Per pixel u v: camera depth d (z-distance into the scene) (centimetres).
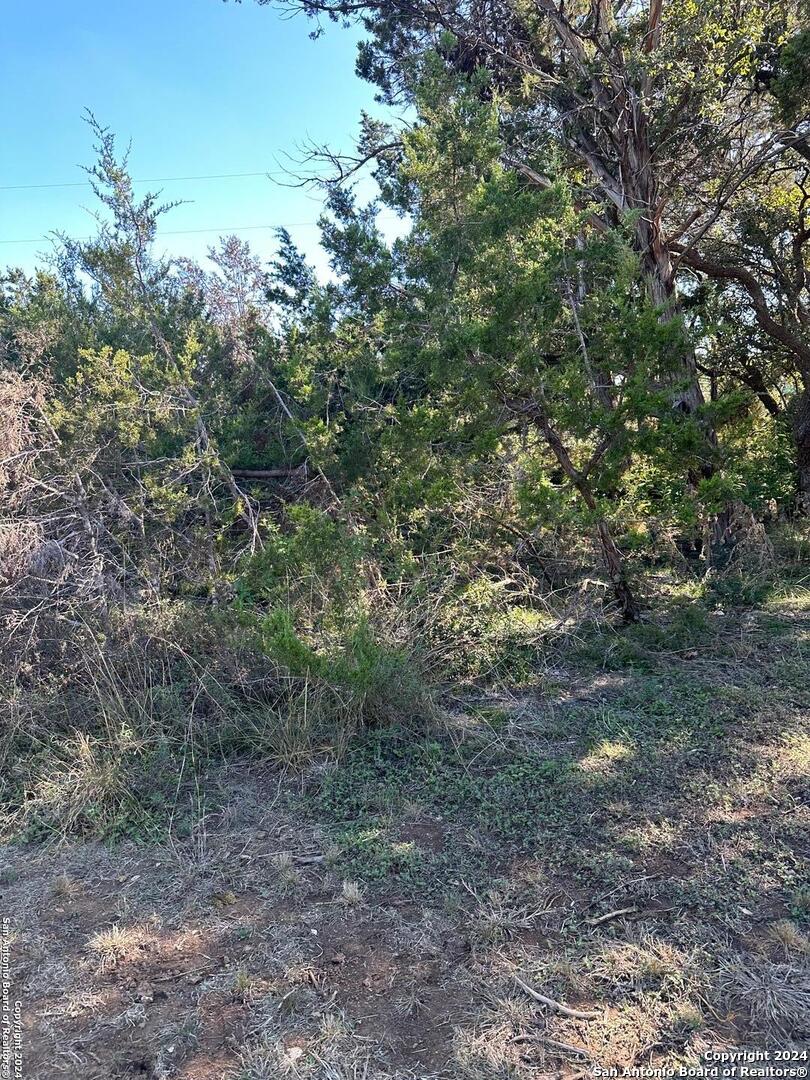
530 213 622
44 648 490
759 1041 239
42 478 585
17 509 552
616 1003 256
